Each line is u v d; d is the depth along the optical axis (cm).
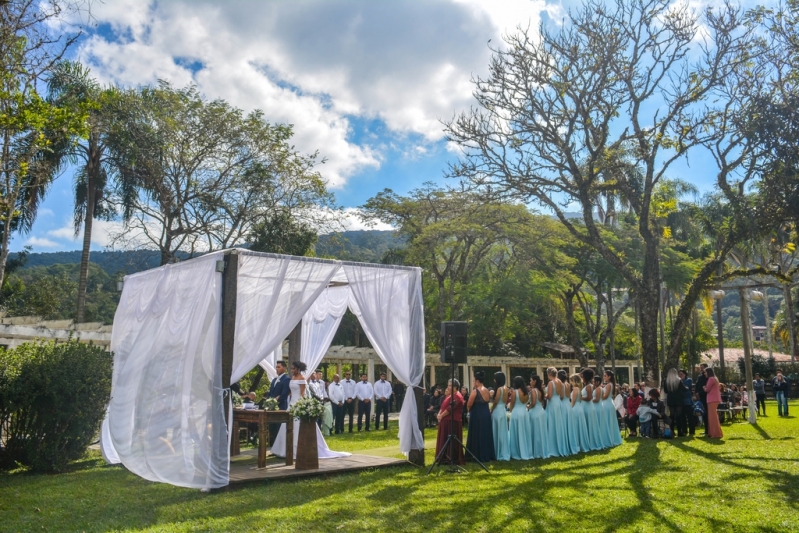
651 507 678
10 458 975
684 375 1630
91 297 4019
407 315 1045
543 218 2820
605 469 941
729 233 1512
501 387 1078
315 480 856
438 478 870
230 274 833
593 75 1546
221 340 823
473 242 2919
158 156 2409
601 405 1236
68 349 1021
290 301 910
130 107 2325
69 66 2058
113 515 668
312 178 2673
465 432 1522
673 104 1507
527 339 3681
